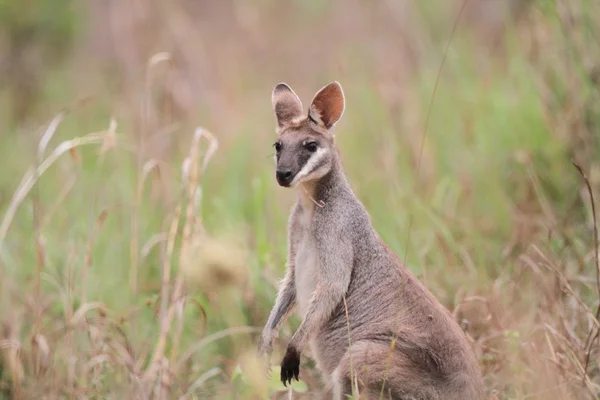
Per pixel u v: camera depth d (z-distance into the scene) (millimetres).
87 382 9695
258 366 9289
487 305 10266
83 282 10562
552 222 11641
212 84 19141
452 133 14727
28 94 21594
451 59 16531
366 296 9539
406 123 14875
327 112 9930
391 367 8969
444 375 9031
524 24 16328
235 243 11180
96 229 11492
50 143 17891
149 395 9312
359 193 13266
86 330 10016
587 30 13109
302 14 22375
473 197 13453
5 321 11234
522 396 9141
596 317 9625
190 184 10609
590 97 12758
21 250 13234
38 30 23531
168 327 9703
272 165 15445
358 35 21391
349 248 9602
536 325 9844
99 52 23266
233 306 11062
